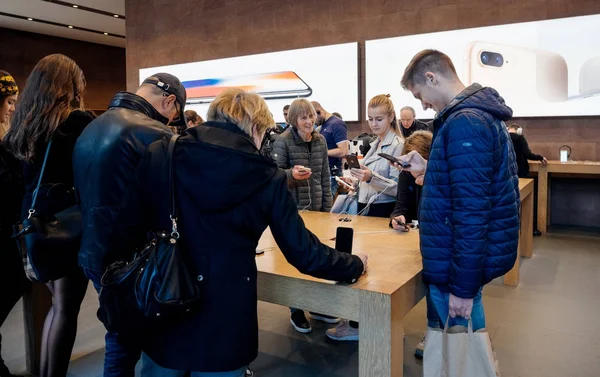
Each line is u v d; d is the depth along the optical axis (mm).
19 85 10758
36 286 2312
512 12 5738
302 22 7211
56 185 1735
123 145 1468
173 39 8562
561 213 5957
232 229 1270
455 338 1516
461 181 1399
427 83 1574
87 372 2354
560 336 2703
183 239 1262
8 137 1772
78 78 1822
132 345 1427
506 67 5746
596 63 5312
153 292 1182
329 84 6941
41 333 2342
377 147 2863
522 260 4332
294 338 2746
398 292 1436
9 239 2014
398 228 2252
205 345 1268
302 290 1536
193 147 1232
